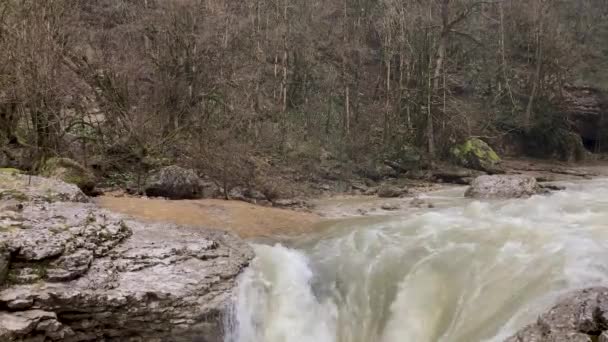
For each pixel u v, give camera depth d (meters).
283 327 7.48
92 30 15.52
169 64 15.51
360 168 18.42
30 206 7.40
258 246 8.43
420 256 8.11
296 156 17.53
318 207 13.02
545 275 6.92
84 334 6.19
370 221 10.34
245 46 19.45
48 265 6.18
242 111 15.89
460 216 9.82
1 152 11.66
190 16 15.66
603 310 5.50
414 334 7.11
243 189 13.38
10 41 11.15
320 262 8.38
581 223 8.85
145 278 6.62
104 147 13.58
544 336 5.50
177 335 6.62
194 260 7.28
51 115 12.09
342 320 7.65
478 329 6.61
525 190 13.05
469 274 7.47
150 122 14.50
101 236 7.00
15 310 5.71
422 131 20.67
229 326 6.93
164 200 11.14
